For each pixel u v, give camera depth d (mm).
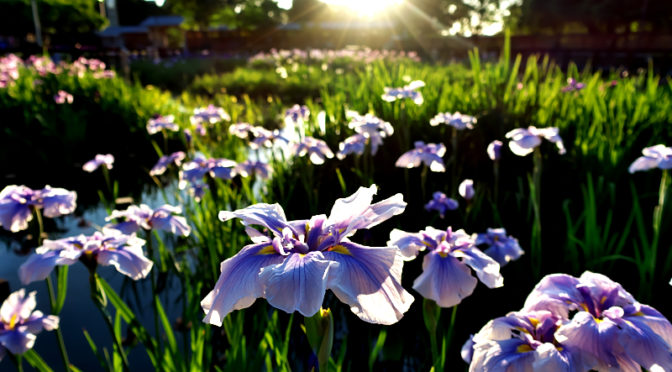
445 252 1675
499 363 1174
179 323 3041
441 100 5277
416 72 7035
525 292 3082
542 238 3574
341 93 6156
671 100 5410
